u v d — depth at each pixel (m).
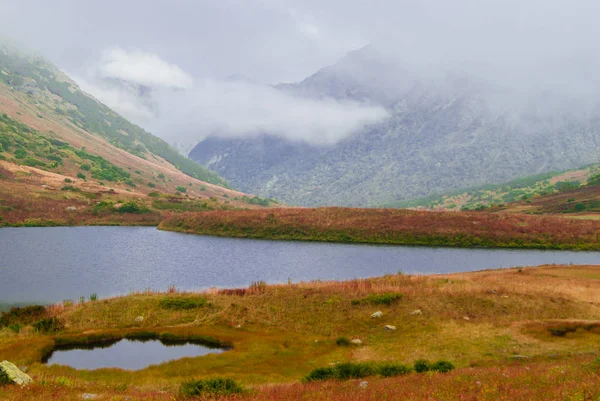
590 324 35.09
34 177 192.12
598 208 188.38
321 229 126.69
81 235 119.88
